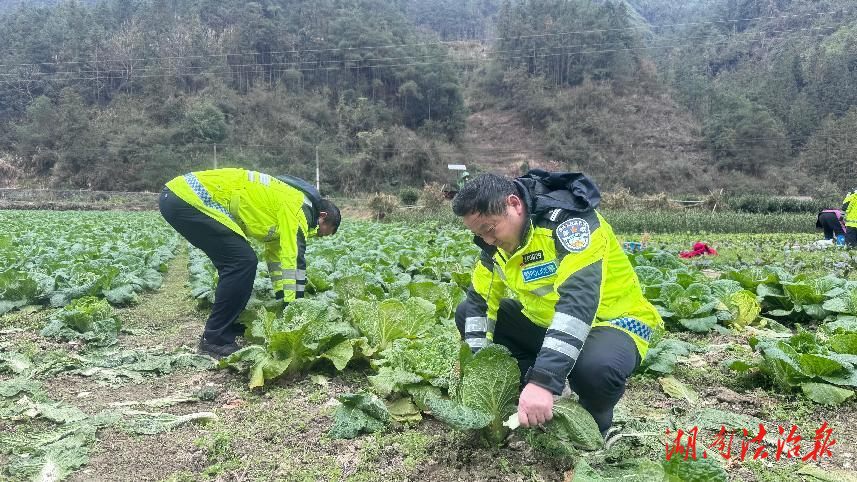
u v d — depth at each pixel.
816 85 77.75
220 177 5.17
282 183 5.39
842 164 63.72
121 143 62.91
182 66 78.75
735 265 12.44
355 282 5.87
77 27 83.50
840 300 5.96
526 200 2.99
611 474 2.89
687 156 75.56
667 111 83.94
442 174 66.19
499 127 84.62
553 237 2.97
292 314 4.69
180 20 86.12
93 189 61.91
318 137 73.12
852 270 11.19
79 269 8.55
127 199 49.38
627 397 4.27
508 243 3.07
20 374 4.80
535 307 3.29
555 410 2.92
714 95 84.25
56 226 19.48
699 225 27.03
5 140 70.62
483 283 3.53
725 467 3.20
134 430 3.73
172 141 65.44
